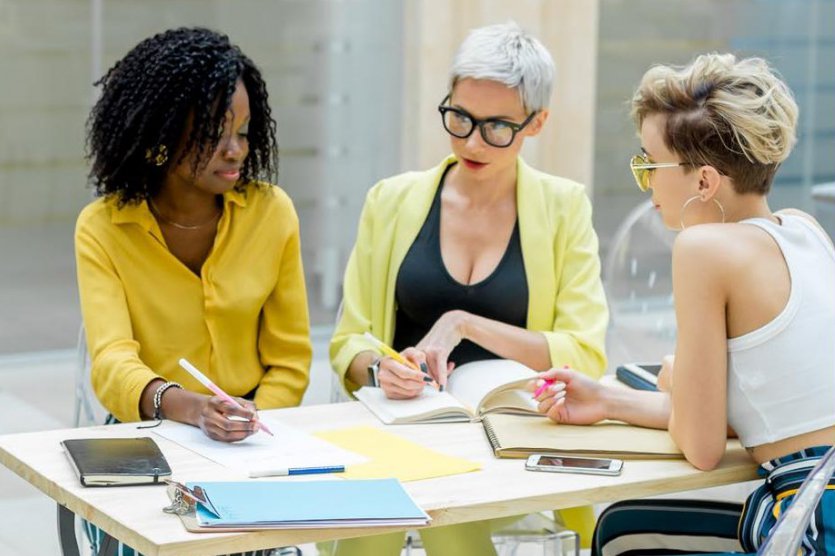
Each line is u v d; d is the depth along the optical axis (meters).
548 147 7.41
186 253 3.37
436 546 3.15
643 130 2.83
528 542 3.20
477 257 3.55
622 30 7.53
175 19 6.37
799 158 8.13
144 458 2.58
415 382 3.08
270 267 3.43
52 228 6.36
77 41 6.20
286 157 6.80
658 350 4.64
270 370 3.49
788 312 2.63
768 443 2.66
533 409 3.06
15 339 6.43
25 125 6.18
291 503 2.34
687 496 3.73
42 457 2.64
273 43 6.64
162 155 3.24
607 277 4.63
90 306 3.25
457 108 3.41
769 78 2.74
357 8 6.84
